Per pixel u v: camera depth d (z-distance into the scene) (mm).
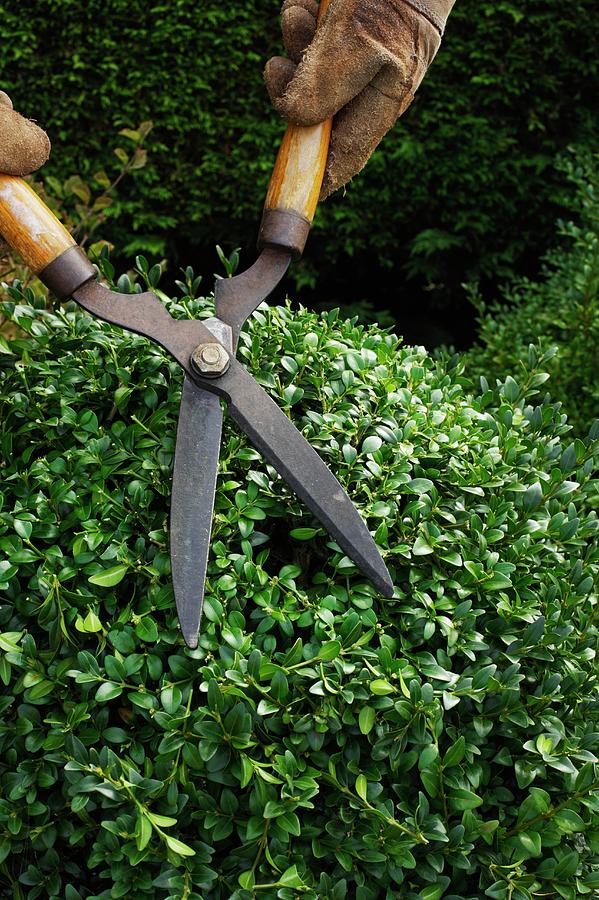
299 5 877
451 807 744
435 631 797
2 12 2188
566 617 831
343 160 862
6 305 992
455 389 998
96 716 736
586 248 1742
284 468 761
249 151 2348
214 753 707
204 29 2211
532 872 772
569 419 1596
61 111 2289
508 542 861
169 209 2438
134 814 701
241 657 726
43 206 804
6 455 849
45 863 734
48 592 743
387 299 2742
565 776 767
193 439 771
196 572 727
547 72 2250
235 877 721
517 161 2289
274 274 838
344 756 745
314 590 800
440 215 2453
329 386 911
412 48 826
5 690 758
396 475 836
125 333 946
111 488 834
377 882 740
